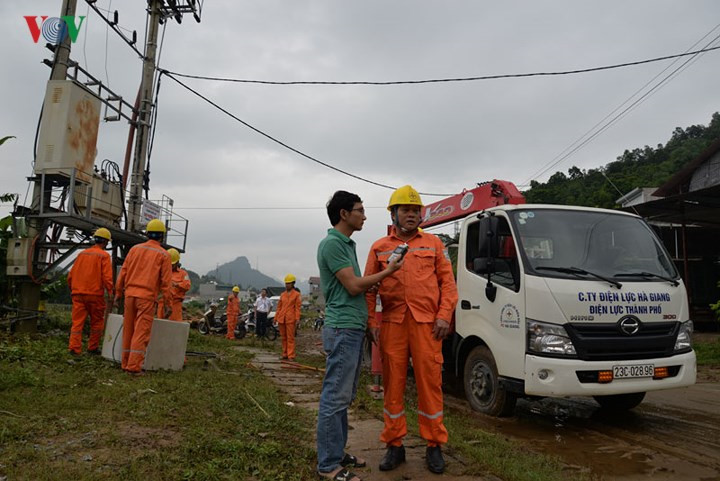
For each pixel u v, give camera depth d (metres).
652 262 5.44
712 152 20.12
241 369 7.93
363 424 4.80
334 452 3.23
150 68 13.30
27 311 9.42
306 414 4.99
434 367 3.49
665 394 7.14
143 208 12.85
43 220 9.48
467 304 6.05
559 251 5.29
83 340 9.21
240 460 3.34
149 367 6.84
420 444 4.13
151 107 13.33
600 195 26.45
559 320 4.77
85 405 4.60
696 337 14.87
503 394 5.43
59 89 9.52
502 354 5.25
